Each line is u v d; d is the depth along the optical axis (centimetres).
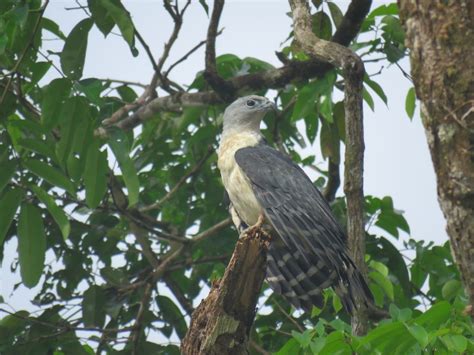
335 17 1268
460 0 566
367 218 1241
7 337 1196
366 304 941
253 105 1212
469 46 563
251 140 1171
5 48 1082
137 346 1216
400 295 1200
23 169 1010
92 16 1012
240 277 704
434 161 584
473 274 574
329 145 1266
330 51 976
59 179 1002
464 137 565
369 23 1259
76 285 1304
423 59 579
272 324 1270
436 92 573
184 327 1290
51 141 1039
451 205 575
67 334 1199
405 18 589
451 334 745
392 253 1216
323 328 804
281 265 1047
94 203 1019
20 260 979
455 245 580
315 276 1030
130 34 1016
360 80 958
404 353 759
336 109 1241
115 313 1230
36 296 1296
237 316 703
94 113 1012
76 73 982
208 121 1410
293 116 1132
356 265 938
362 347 770
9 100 1084
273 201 1060
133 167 1031
